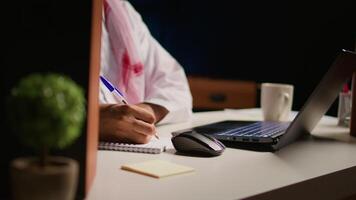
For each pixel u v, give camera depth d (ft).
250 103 10.15
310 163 2.75
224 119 4.60
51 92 1.28
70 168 1.35
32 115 1.26
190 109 4.51
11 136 1.66
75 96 1.32
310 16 9.55
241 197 1.98
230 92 10.23
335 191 2.61
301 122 3.22
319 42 9.43
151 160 2.55
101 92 3.44
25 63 1.69
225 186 2.13
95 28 1.79
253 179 2.29
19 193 1.32
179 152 2.82
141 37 5.07
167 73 4.89
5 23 1.68
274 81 10.21
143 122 3.02
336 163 2.80
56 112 1.27
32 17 1.69
